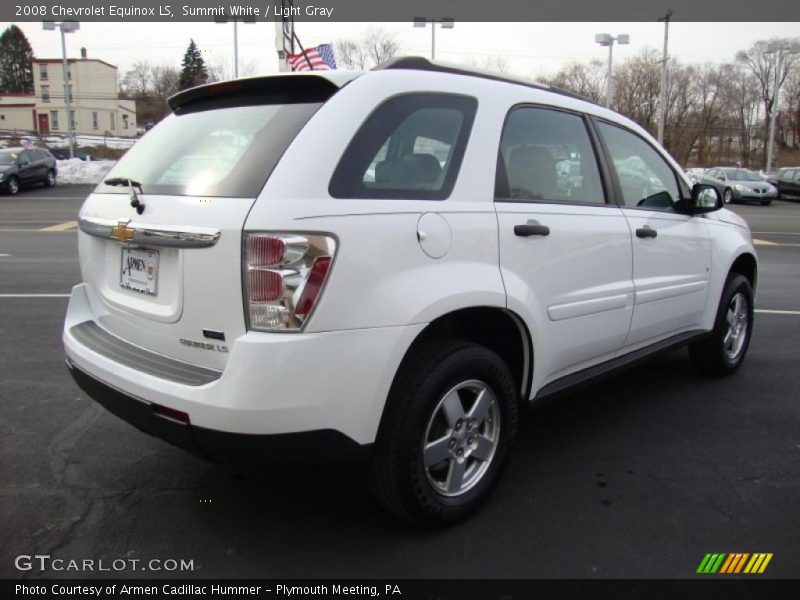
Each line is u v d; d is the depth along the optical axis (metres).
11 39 93.88
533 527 2.86
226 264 2.31
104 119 72.94
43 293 7.71
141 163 2.95
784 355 5.55
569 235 3.20
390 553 2.66
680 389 4.68
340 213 2.34
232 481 3.25
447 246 2.63
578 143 3.50
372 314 2.38
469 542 2.75
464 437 2.84
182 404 2.33
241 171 2.42
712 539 2.79
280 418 2.25
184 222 2.41
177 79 69.56
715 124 66.12
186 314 2.47
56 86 71.00
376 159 2.52
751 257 4.99
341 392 2.34
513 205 2.96
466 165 2.81
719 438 3.83
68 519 2.89
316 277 2.26
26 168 25.69
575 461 3.52
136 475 3.30
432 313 2.53
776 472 3.41
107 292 2.96
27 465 3.39
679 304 4.18
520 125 3.14
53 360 5.12
